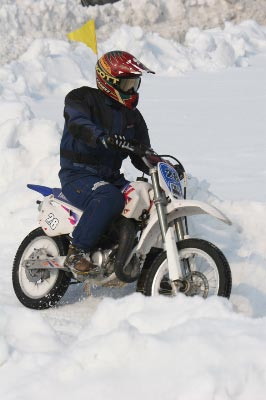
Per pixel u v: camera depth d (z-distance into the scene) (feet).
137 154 27.50
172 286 26.08
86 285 29.50
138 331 19.40
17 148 42.29
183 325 19.40
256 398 17.02
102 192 27.55
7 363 19.76
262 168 48.08
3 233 37.65
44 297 29.53
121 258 27.17
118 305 21.62
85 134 26.99
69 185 28.37
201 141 56.24
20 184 40.19
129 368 18.26
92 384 18.13
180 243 26.86
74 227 28.94
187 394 17.11
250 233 32.99
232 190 42.96
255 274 30.01
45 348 21.08
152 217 27.32
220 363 17.70
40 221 30.09
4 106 50.90
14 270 30.55
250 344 18.08
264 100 73.61
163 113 67.92
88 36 58.70
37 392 18.39
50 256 29.73
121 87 28.12
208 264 28.22
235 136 57.82
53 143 42.29
